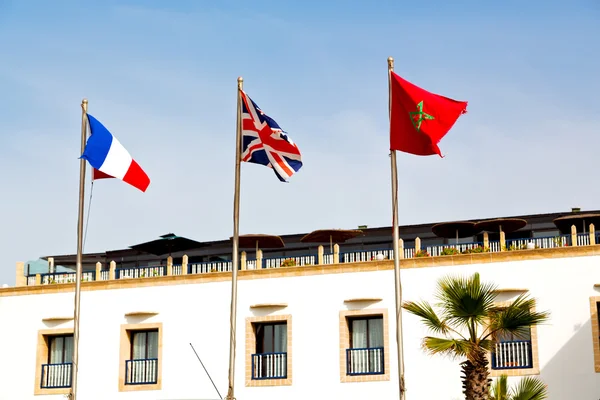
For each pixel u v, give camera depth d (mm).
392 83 29234
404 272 38312
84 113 33938
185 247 47062
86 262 52406
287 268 40062
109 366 41938
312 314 39281
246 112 31984
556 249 36594
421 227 47844
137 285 42312
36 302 43781
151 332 42156
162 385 40906
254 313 40156
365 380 37938
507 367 36312
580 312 35875
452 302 29062
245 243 44281
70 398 33156
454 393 36562
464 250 37875
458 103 28750
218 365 40281
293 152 31578
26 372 43219
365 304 38594
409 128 28906
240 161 31766
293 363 39125
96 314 42656
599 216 40969
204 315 40938
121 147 33094
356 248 48531
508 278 36906
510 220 41344
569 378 35531
